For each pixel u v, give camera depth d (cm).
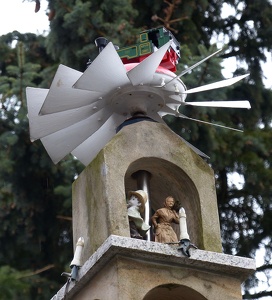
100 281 1309
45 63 2592
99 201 1357
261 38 2656
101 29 2389
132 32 2395
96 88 1405
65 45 2428
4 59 2597
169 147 1405
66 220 2412
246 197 2508
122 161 1376
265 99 2558
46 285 2277
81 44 2419
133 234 1348
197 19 2583
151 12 2495
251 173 2425
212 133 2345
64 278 2383
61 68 1390
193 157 1411
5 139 2311
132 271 1289
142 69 1398
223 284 1323
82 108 1431
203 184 1395
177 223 1383
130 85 1420
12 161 2331
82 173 1410
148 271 1296
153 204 1450
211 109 2336
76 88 1391
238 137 2408
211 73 2258
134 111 1441
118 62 1388
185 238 1309
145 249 1291
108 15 2419
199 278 1316
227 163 2398
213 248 1357
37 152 2327
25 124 2311
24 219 2381
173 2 2456
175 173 1406
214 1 2647
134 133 1401
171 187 1420
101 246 1298
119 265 1286
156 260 1303
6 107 2344
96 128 1459
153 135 1406
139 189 1412
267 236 2522
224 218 2527
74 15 2375
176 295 1330
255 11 2647
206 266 1318
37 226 2386
